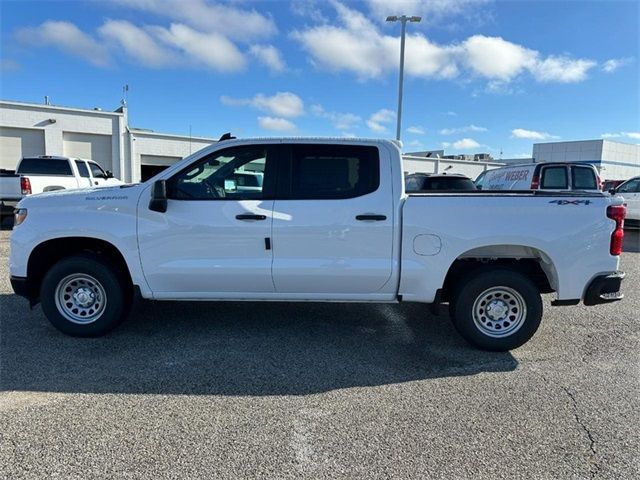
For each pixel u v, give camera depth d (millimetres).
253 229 4328
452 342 4703
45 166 13625
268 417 3188
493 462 2705
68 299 4621
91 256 4582
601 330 5125
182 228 4371
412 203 4258
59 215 4449
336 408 3328
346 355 4324
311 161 4414
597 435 3004
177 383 3689
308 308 5750
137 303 5844
